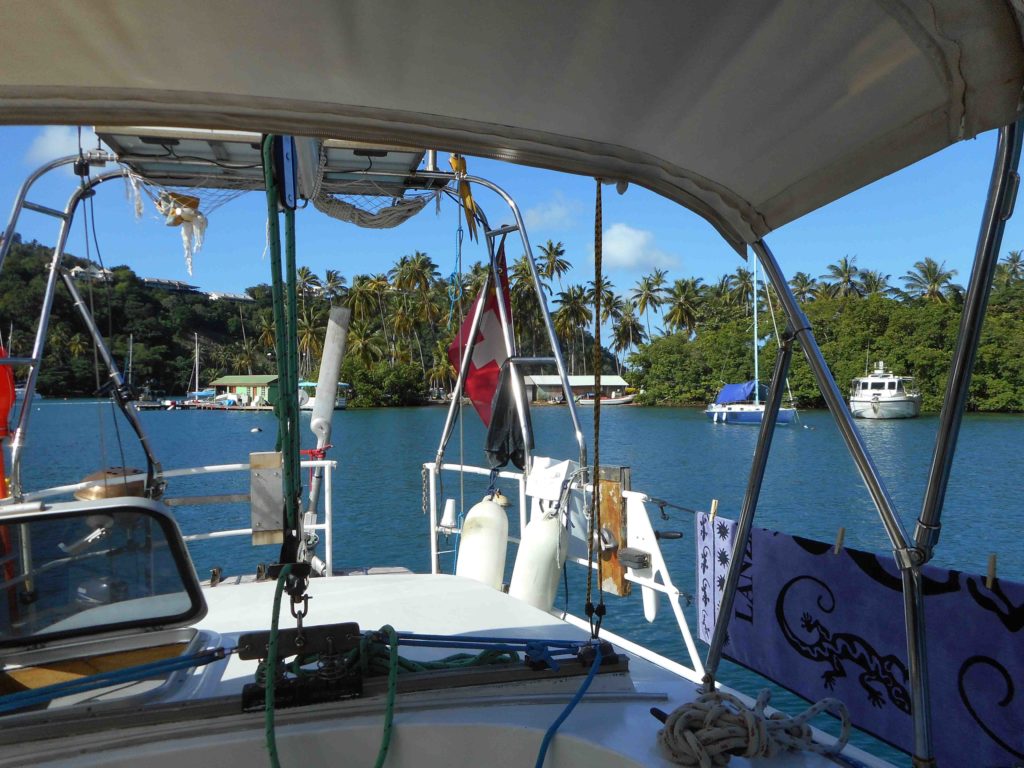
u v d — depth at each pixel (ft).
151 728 4.95
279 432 5.32
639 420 192.44
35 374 11.62
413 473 84.43
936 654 6.81
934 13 3.47
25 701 4.98
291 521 5.35
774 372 6.25
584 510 13.06
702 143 5.33
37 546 5.85
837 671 7.75
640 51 4.36
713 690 5.70
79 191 12.37
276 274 5.35
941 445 4.91
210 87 4.78
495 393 15.35
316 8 3.95
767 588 8.70
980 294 4.65
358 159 13.00
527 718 5.17
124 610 6.09
